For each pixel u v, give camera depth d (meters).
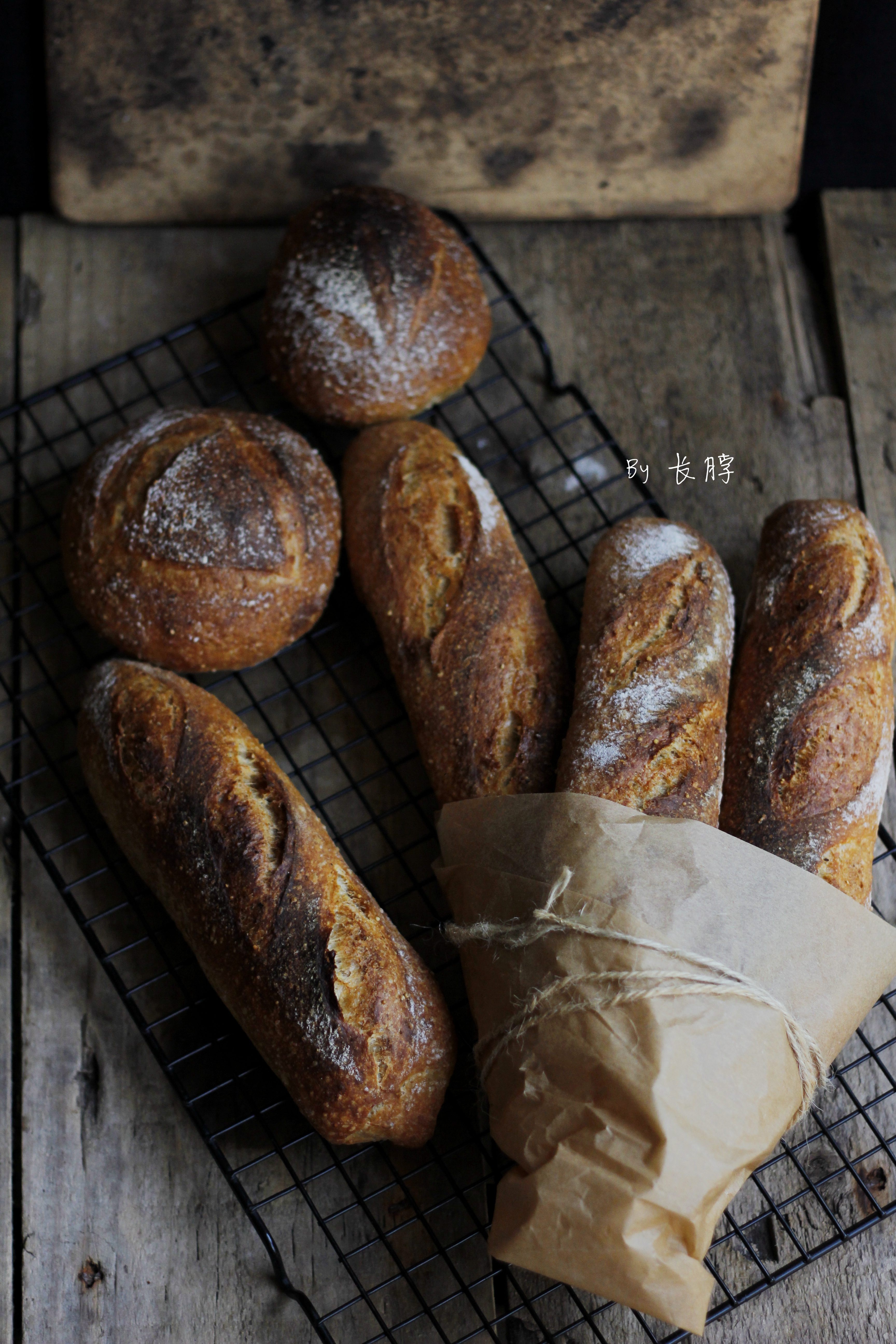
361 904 0.96
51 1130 1.00
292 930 0.94
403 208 1.07
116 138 1.11
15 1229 0.99
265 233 1.15
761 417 1.11
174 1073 0.99
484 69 1.10
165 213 1.14
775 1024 0.92
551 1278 0.92
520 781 0.98
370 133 1.12
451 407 1.11
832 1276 0.98
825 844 0.96
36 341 1.12
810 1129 1.00
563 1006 0.91
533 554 1.08
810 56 1.10
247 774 0.98
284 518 1.02
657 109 1.11
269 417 1.07
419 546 1.01
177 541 1.00
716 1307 0.97
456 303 1.06
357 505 1.03
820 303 1.14
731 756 0.98
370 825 1.04
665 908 0.92
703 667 0.97
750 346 1.13
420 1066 0.95
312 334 1.05
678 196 1.14
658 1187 0.89
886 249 1.14
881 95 1.14
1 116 1.13
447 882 0.97
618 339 1.13
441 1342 0.97
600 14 1.08
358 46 1.09
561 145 1.12
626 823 0.93
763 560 1.02
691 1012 0.91
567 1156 0.90
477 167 1.13
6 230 1.14
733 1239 0.98
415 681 1.00
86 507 1.02
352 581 1.04
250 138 1.12
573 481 1.10
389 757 1.05
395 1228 0.98
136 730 0.98
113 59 1.09
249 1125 1.00
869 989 0.94
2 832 1.04
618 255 1.15
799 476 1.10
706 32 1.09
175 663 1.02
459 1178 0.99
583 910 0.92
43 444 1.10
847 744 0.97
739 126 1.12
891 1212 0.97
